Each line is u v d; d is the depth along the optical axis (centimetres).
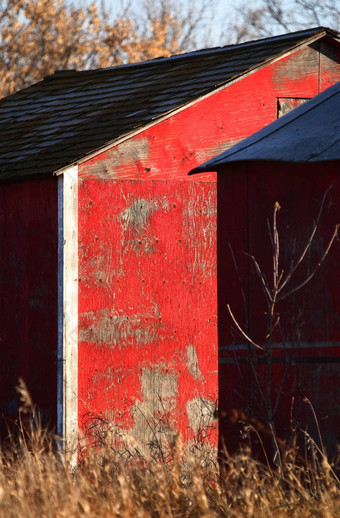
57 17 6956
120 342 2030
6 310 2120
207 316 2145
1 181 2095
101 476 1320
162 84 2352
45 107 2569
